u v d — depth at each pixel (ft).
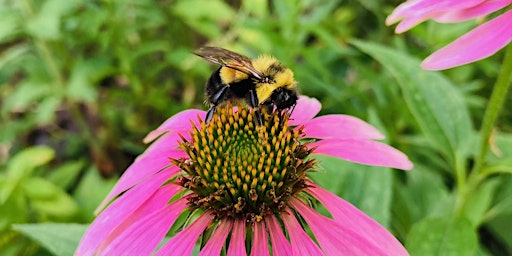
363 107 0.83
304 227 0.49
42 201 0.70
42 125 1.05
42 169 0.89
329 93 0.79
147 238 0.46
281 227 0.48
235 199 0.47
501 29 0.45
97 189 0.74
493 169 0.54
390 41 0.93
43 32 0.73
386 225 0.54
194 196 0.48
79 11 0.91
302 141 0.51
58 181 0.79
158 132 0.52
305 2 0.81
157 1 1.02
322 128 0.51
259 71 0.50
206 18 0.88
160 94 0.90
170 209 0.48
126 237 0.46
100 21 0.80
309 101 0.53
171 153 0.50
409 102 0.56
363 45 0.57
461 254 0.51
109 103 0.95
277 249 0.46
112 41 0.83
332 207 0.47
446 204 0.65
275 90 0.49
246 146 0.48
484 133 0.53
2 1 0.80
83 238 0.46
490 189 0.62
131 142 0.97
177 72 1.04
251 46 0.89
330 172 0.56
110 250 0.46
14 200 0.70
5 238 0.69
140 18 0.91
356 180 0.56
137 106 0.96
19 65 0.88
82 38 0.83
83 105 1.07
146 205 0.48
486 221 0.69
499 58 0.81
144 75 0.91
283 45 0.78
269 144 0.48
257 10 0.86
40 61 0.86
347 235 0.46
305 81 0.82
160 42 0.87
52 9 0.75
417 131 0.75
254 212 0.47
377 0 0.93
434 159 0.72
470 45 0.45
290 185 0.48
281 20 0.79
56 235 0.53
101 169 0.96
